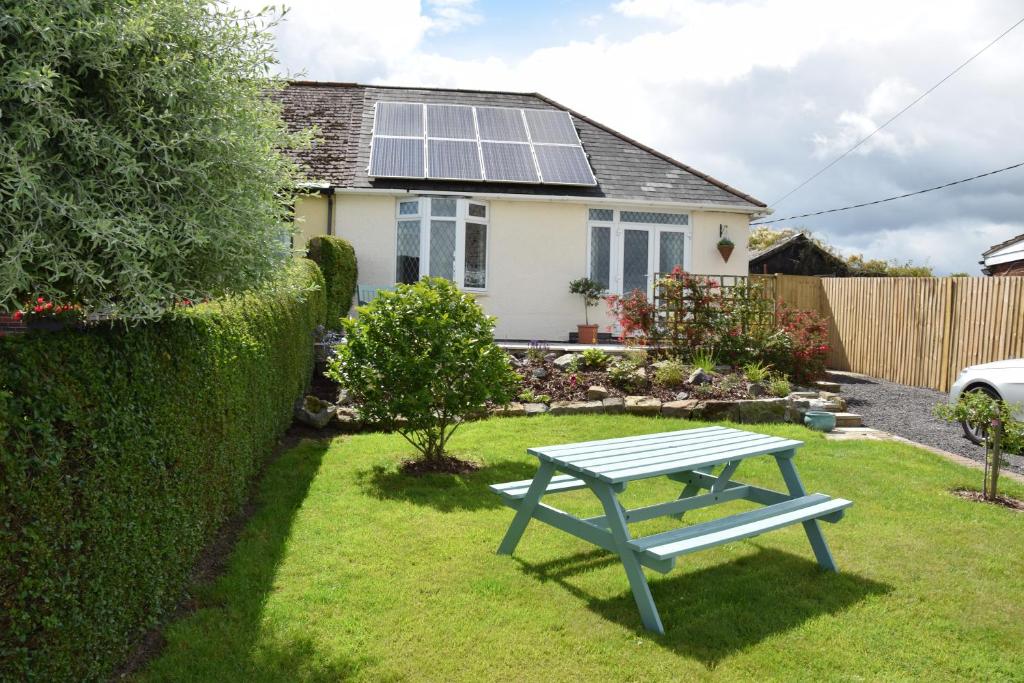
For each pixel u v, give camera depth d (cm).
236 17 349
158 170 315
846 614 385
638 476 386
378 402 680
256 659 325
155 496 337
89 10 274
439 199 1470
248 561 438
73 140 274
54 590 244
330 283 1310
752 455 455
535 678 314
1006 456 802
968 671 329
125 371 309
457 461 693
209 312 467
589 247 1559
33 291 289
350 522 516
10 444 221
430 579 418
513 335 1539
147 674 310
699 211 1595
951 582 430
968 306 1198
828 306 1625
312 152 1542
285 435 808
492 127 1666
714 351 1158
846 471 685
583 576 428
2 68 254
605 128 1795
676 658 334
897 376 1377
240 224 345
